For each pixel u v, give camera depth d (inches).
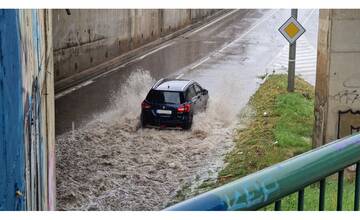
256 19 1982.0
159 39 1561.3
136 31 1369.3
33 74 199.2
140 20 1400.1
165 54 1359.5
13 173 115.6
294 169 68.7
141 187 503.8
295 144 633.0
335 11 462.9
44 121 268.8
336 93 472.1
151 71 1135.0
